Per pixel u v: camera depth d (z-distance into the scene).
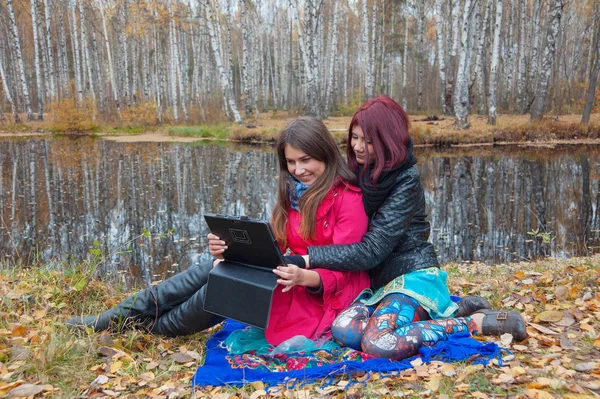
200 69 40.84
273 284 2.29
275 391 2.06
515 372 2.02
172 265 5.68
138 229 7.26
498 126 19.91
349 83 43.75
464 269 4.93
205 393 2.10
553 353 2.26
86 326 2.73
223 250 2.42
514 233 6.93
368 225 2.55
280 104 37.41
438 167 13.01
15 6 33.28
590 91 20.09
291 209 2.66
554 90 27.48
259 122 26.78
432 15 38.84
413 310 2.44
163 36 34.66
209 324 2.68
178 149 18.14
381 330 2.33
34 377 2.20
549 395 1.78
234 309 2.34
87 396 2.08
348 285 2.56
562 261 4.79
